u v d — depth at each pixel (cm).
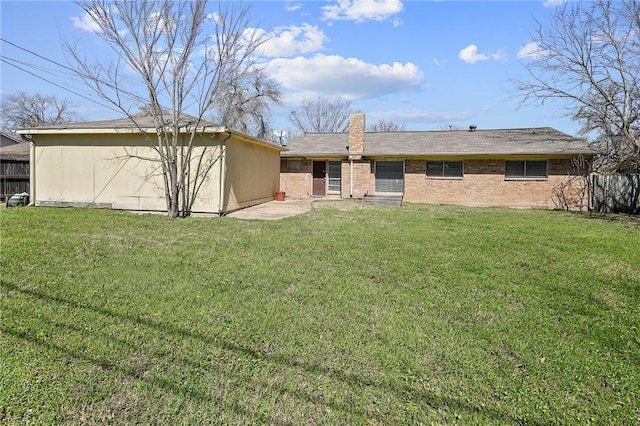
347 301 409
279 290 441
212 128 1083
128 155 1156
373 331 336
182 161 1089
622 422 224
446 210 1388
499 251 676
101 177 1176
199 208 1130
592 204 1512
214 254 607
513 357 298
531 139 1731
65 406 224
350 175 1830
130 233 780
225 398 238
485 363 286
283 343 310
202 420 218
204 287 441
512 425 220
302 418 222
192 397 237
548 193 1576
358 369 274
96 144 1174
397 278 499
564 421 224
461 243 740
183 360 279
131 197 1159
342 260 586
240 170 1276
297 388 250
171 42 1037
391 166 1789
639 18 1427
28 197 1362
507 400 242
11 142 3700
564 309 402
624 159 1473
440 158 1705
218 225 922
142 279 464
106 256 575
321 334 328
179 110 1067
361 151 1800
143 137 1145
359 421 221
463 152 1631
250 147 1371
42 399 229
